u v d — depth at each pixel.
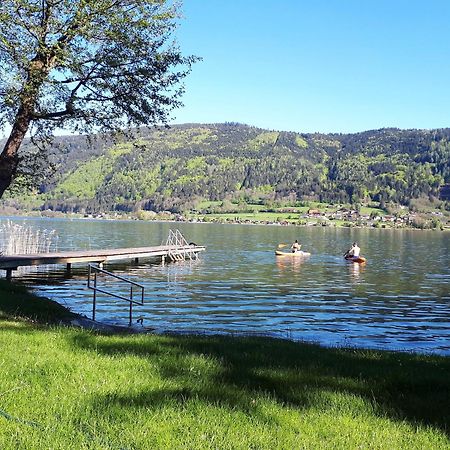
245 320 19.91
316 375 7.17
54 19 13.59
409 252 62.72
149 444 4.29
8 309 13.15
